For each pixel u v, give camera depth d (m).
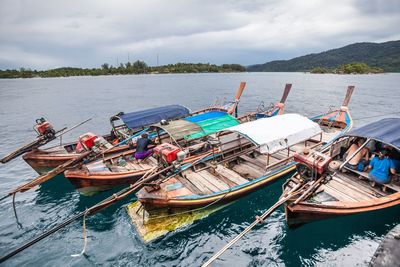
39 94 62.03
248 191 12.07
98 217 11.80
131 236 10.39
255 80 100.44
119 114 18.62
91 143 13.23
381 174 10.43
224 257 9.23
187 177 12.84
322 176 9.51
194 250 9.61
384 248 7.11
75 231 10.90
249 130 12.91
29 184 11.87
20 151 15.01
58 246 10.03
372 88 58.34
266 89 63.53
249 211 11.77
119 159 15.11
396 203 9.69
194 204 10.73
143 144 14.68
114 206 12.60
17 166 17.75
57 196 13.92
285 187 10.41
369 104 37.38
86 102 47.34
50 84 100.94
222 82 90.50
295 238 10.00
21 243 10.20
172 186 11.87
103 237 10.43
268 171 12.91
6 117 34.44
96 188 13.10
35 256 9.52
